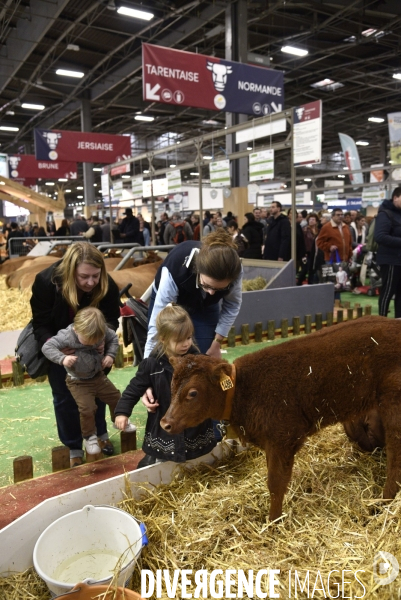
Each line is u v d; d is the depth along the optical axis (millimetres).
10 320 7648
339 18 17312
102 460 3414
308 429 2455
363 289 11195
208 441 3020
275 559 2223
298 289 7230
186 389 2252
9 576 2287
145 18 16531
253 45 20047
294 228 7648
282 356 2439
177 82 9906
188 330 2689
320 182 47625
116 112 30906
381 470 2938
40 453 3635
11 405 4586
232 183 15008
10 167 25203
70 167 26453
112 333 3340
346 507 2553
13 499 2887
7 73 22109
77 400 3195
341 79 24188
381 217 6520
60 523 2297
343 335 2514
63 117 30438
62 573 2289
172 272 3016
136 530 2252
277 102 11422
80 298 3193
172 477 2982
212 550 2312
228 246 2611
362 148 41156
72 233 15289
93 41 20344
